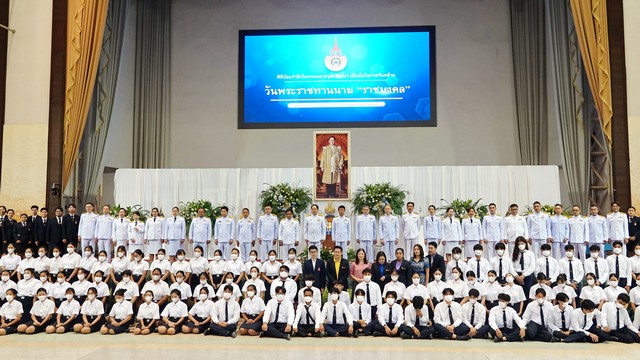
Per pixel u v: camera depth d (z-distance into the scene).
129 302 11.16
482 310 10.40
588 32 14.36
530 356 8.89
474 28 19.41
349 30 19.44
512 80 19.19
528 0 19.05
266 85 19.58
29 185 14.65
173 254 13.57
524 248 11.64
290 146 19.42
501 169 15.33
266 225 13.56
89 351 9.28
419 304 10.24
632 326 10.07
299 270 11.98
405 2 19.55
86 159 16.36
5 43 14.98
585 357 8.83
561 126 16.89
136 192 15.77
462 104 19.23
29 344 9.88
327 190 14.13
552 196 15.23
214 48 19.92
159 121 19.52
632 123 14.16
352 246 14.44
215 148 19.64
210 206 14.75
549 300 10.88
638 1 14.35
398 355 8.95
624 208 13.92
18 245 13.34
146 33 19.64
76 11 14.91
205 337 10.52
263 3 19.88
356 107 19.33
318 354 9.03
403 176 15.24
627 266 11.65
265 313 10.52
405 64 19.30
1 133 14.80
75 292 11.74
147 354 9.05
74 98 14.80
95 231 13.56
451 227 13.23
